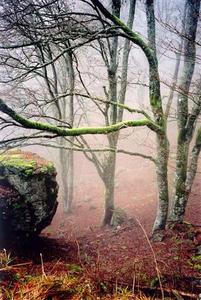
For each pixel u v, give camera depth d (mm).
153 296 4938
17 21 6516
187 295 4969
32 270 5871
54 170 7820
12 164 7102
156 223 8812
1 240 6930
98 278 5230
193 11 7352
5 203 6801
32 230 7273
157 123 8039
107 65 9375
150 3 8203
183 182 8656
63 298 4250
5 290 4320
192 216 10398
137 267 6387
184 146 8562
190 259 6633
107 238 9719
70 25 7281
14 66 8000
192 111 8281
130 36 7316
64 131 5895
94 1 6645
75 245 8961
